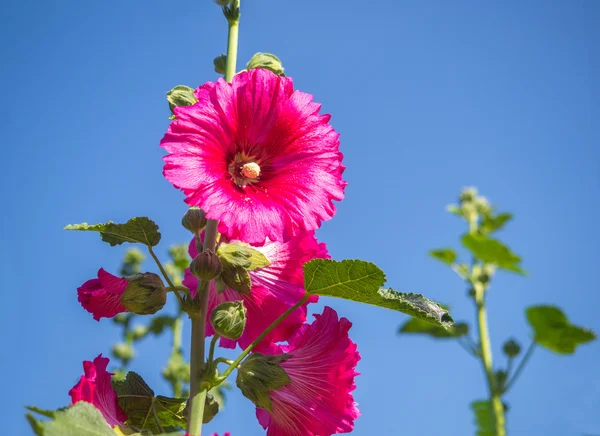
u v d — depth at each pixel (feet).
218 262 2.19
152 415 2.30
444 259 5.38
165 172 2.18
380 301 2.21
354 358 2.31
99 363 2.21
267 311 2.34
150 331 4.87
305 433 2.28
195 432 2.14
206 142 2.24
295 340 2.34
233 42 2.43
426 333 5.10
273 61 2.43
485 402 4.86
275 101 2.32
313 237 2.38
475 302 5.31
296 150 2.33
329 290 2.23
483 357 5.03
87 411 1.94
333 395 2.29
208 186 2.19
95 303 2.31
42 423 1.88
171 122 2.23
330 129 2.36
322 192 2.28
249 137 2.31
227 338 2.34
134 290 2.21
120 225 2.22
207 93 2.29
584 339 4.59
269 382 2.23
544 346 4.70
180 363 4.68
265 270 2.36
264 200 2.25
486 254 4.87
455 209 5.77
